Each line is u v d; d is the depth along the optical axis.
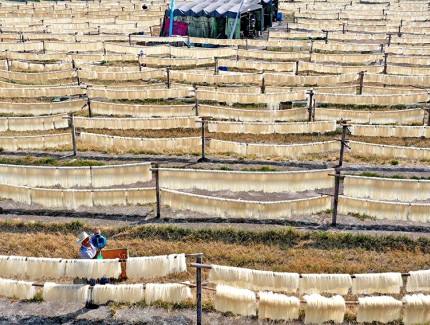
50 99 121.69
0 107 108.50
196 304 57.12
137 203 73.25
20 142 92.75
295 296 56.09
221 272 51.84
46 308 56.91
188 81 130.38
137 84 134.75
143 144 91.56
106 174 75.81
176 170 73.81
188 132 104.81
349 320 54.75
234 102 112.94
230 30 185.62
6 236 70.06
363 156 93.38
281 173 73.12
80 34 187.50
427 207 68.50
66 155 94.19
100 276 53.53
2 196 73.88
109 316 55.72
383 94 117.25
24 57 153.50
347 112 102.00
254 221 73.31
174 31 192.38
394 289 52.03
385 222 73.25
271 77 126.38
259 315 51.47
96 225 72.56
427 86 125.19
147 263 53.22
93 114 110.19
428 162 91.50
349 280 51.47
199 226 72.00
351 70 138.38
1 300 57.97
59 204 72.69
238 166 90.19
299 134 103.19
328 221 73.38
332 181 74.31
